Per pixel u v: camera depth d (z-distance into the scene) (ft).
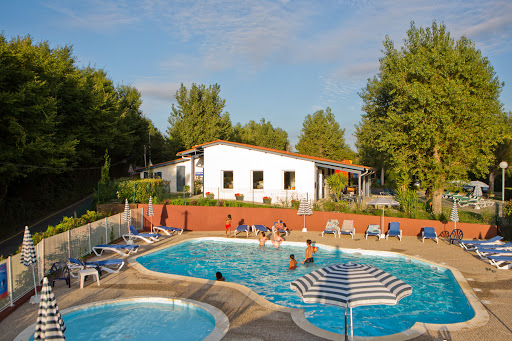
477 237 63.82
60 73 101.71
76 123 114.62
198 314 33.58
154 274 44.60
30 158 81.10
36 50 91.81
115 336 29.71
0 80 74.43
